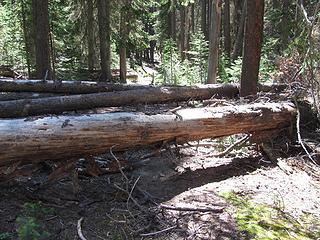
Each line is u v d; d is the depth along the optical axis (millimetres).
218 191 5297
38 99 6672
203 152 6895
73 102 6859
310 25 6906
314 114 7441
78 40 19922
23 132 4418
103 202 4910
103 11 18109
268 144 6836
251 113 6289
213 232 4242
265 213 4730
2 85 7508
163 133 5375
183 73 16469
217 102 7348
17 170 4695
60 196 4926
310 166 6344
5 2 21859
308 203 5094
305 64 7047
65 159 4898
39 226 3947
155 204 4844
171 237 4148
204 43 16656
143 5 20469
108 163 6016
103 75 18422
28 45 17625
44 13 12539
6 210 4461
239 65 13992
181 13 29125
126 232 4219
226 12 21891
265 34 16922
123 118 5074
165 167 6117
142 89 7648
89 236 4105
